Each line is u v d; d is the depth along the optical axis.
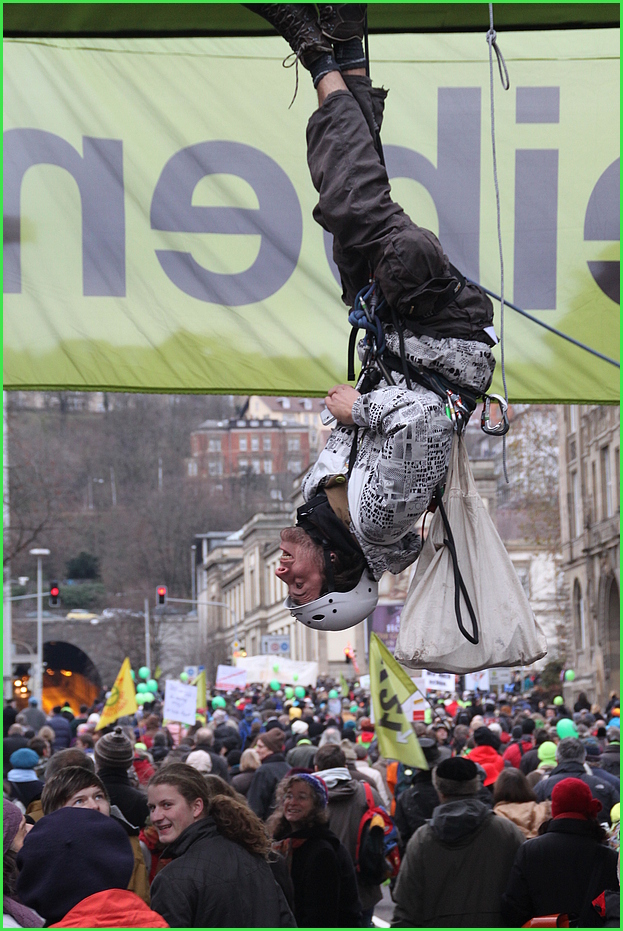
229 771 11.53
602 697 45.56
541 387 6.15
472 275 6.13
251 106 6.17
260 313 6.14
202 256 6.14
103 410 113.00
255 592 105.69
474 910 5.36
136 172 6.13
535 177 6.15
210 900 3.92
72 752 5.79
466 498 3.12
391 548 3.15
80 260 6.10
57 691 95.69
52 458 108.00
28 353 6.02
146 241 6.11
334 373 6.14
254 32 6.07
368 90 3.27
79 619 100.25
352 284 3.25
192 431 119.31
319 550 3.16
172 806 4.16
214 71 6.17
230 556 115.38
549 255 6.16
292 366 6.13
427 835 5.48
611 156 6.15
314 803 5.62
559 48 6.17
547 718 22.69
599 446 47.06
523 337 6.16
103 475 112.06
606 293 6.15
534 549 63.97
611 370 6.13
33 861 3.33
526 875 5.24
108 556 109.81
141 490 112.88
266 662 39.31
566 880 5.16
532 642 3.10
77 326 6.07
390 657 8.71
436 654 3.05
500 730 16.61
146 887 5.25
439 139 6.15
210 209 6.15
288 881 4.69
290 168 6.17
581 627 49.94
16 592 106.00
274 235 6.16
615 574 45.38
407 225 3.03
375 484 3.01
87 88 6.11
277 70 6.18
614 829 6.26
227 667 36.91
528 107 6.16
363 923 6.59
